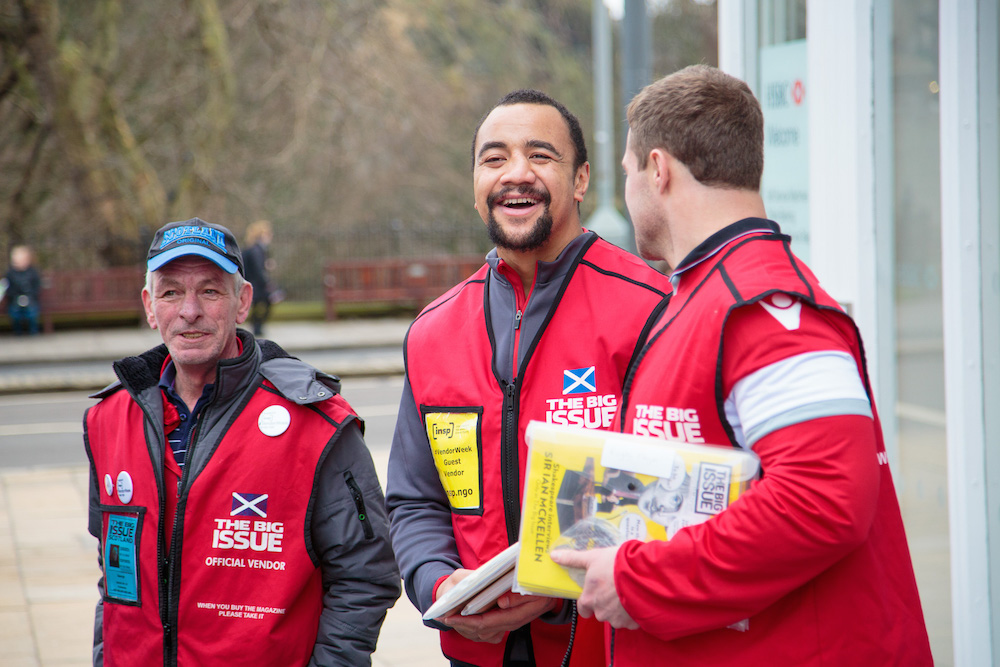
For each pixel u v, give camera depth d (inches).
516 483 81.4
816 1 126.7
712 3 1080.2
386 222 885.8
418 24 807.7
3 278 711.1
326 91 714.2
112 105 690.8
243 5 696.4
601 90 552.7
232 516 83.0
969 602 109.9
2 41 637.9
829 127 126.2
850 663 60.1
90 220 737.0
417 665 167.3
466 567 83.4
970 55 108.0
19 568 221.5
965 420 109.4
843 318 61.8
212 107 697.0
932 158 116.3
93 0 681.6
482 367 84.4
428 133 797.2
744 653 61.0
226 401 85.0
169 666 82.4
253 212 784.3
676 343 65.2
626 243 418.9
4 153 718.5
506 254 85.4
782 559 57.2
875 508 58.0
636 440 63.7
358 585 84.9
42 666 166.6
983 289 109.0
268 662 82.2
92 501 89.3
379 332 693.3
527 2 966.4
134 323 716.0
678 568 59.1
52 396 498.6
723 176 66.9
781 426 58.5
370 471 87.0
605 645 75.4
